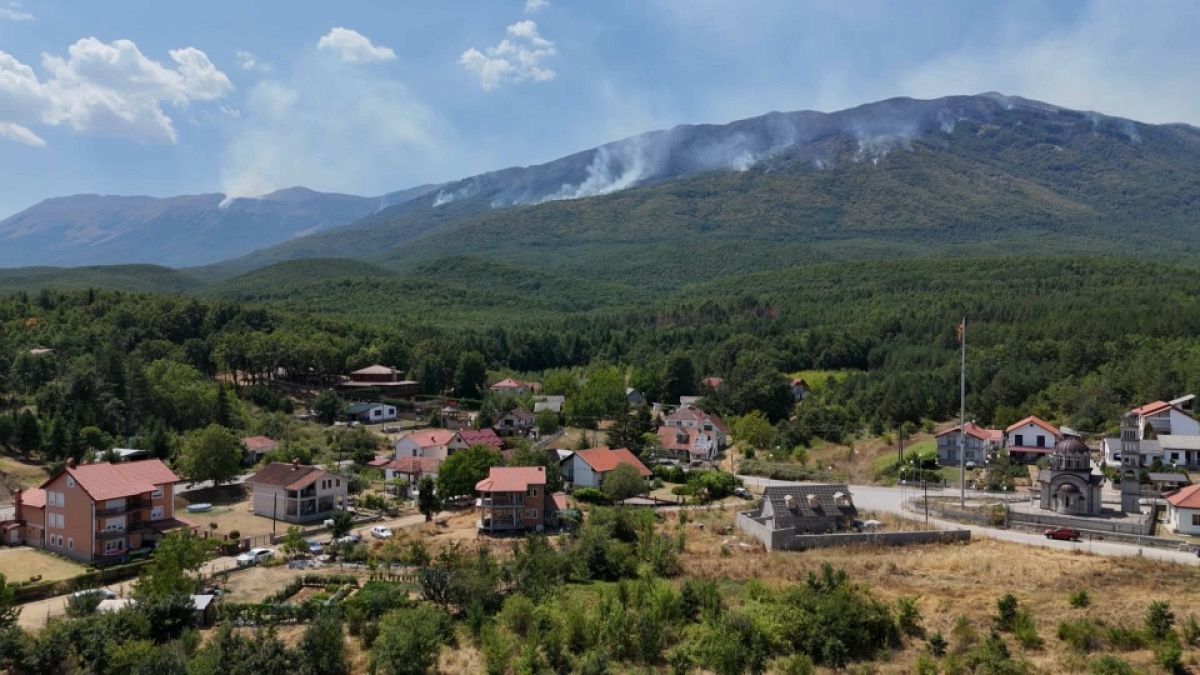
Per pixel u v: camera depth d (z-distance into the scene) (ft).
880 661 193.36
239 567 277.03
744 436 509.76
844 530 289.94
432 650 196.65
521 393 652.89
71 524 295.07
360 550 291.38
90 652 196.65
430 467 416.05
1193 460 381.81
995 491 363.76
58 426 397.60
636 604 221.87
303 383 648.38
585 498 363.76
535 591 230.48
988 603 219.00
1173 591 223.10
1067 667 184.14
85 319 622.95
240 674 184.44
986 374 545.44
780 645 198.39
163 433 421.59
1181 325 570.87
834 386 617.62
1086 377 511.40
